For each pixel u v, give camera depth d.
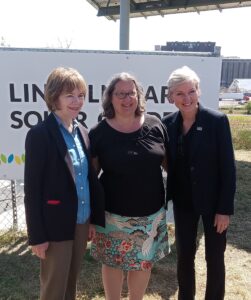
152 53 3.54
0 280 3.21
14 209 4.20
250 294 3.05
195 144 2.31
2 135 3.62
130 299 2.63
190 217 2.50
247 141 10.27
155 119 2.42
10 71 3.52
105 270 2.56
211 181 2.36
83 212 2.19
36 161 1.98
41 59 3.52
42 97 3.57
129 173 2.28
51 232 2.05
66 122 2.12
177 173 2.45
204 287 3.14
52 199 2.03
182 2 6.51
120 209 2.36
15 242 3.92
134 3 7.14
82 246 2.27
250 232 4.29
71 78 2.01
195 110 2.34
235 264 3.54
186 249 2.56
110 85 2.30
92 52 3.53
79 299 2.97
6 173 3.68
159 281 3.26
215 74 3.58
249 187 6.02
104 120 2.38
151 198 2.38
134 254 2.41
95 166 2.39
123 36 5.45
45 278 2.17
